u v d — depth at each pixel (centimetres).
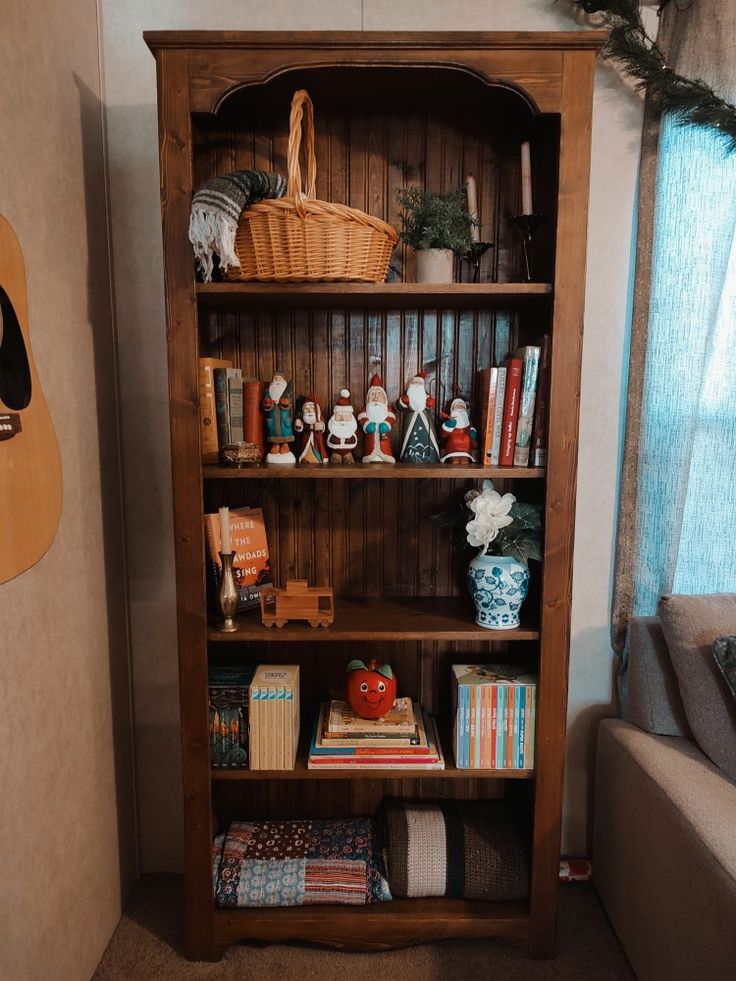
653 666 168
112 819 173
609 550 186
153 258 175
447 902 168
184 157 141
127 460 180
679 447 173
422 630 157
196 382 147
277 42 137
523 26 168
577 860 192
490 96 162
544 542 152
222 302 163
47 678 137
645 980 150
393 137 170
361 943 164
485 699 159
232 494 181
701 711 153
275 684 159
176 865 194
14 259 123
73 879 148
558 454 149
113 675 175
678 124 162
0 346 117
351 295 153
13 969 122
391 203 172
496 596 157
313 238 141
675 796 140
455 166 171
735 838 126
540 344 154
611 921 172
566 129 141
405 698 179
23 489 125
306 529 183
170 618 186
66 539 146
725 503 177
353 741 163
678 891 134
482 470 151
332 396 178
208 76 139
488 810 185
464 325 176
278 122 170
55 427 141
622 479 180
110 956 165
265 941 169
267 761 160
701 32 160
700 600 162
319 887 167
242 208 137
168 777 191
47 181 138
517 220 154
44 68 137
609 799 173
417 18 168
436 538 183
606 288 177
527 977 159
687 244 168
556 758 159
